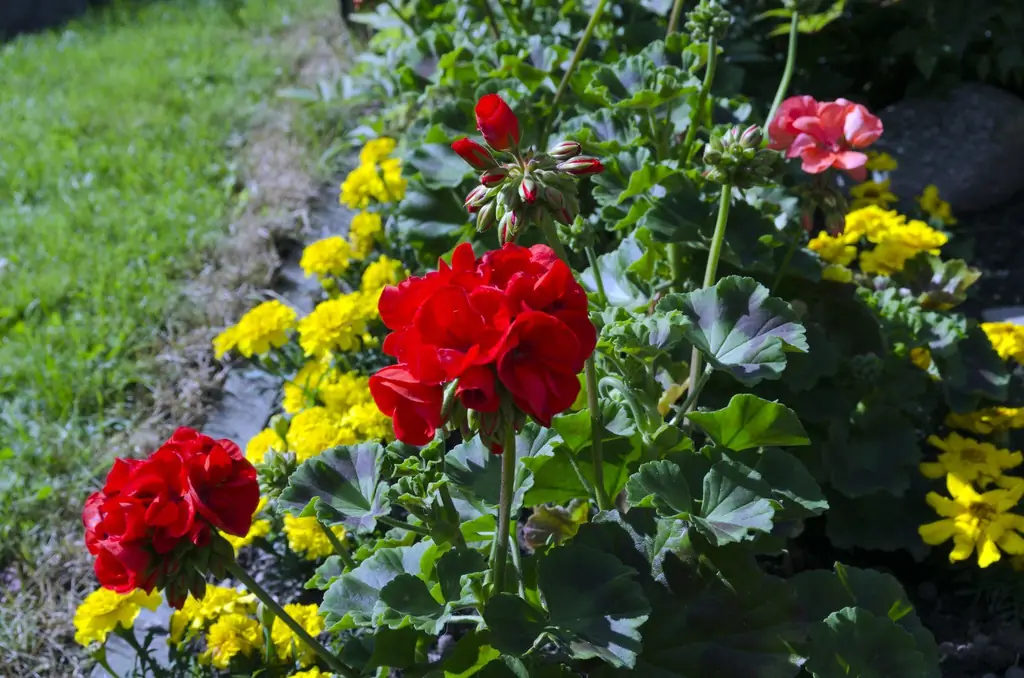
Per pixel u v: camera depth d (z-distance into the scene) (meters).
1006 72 3.87
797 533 1.98
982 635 2.20
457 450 1.92
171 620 2.12
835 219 2.24
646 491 1.61
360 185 3.34
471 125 3.05
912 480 2.40
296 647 2.06
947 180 3.81
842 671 1.63
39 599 2.55
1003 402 2.57
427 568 1.73
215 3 7.50
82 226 4.27
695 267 2.39
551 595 1.49
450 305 1.20
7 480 2.89
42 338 3.51
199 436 1.46
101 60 6.46
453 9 4.10
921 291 2.76
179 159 4.72
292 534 2.24
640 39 3.43
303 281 3.76
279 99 5.30
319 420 2.47
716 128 2.34
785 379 2.22
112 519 1.38
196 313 3.56
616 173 2.57
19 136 5.25
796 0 2.43
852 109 2.12
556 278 1.24
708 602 1.67
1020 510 2.27
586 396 2.00
